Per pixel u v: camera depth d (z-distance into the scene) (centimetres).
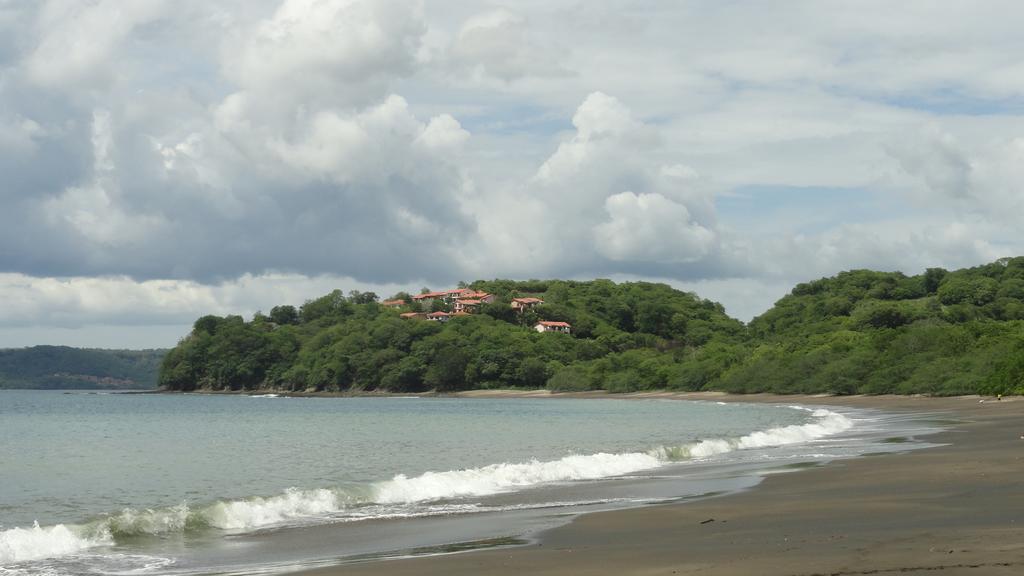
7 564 1686
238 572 1542
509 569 1401
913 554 1308
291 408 14275
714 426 6875
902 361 12281
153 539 1953
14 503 2772
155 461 4288
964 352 11662
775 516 1898
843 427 5681
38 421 9475
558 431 6531
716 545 1545
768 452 3912
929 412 7550
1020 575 1120
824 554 1369
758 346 18475
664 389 18350
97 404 16762
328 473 3606
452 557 1546
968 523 1636
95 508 2648
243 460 4297
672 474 3081
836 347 14912
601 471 3234
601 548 1581
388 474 3547
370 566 1488
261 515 2250
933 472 2650
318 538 1917
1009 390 9081
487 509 2300
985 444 3788
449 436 6109
